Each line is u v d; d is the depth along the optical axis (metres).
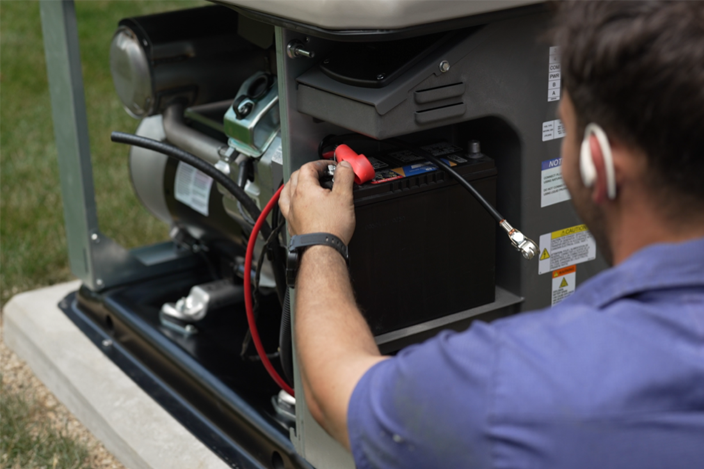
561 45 0.67
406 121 1.12
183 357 1.91
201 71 1.90
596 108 0.65
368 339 0.86
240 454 1.71
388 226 1.23
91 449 1.93
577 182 0.72
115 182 3.57
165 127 1.97
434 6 1.03
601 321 0.63
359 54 1.18
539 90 1.27
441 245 1.30
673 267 0.63
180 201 2.14
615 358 0.60
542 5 1.13
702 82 0.57
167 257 2.42
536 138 1.30
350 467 1.30
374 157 1.30
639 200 0.65
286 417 1.66
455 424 0.64
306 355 0.84
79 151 2.14
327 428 0.83
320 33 1.06
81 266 2.29
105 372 2.06
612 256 0.72
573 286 1.47
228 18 1.92
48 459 1.88
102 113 4.44
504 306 1.39
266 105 1.48
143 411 1.89
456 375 0.65
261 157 1.50
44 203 3.34
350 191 1.08
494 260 1.37
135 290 2.29
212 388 1.79
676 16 0.58
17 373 2.29
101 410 1.92
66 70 2.08
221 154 1.63
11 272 2.76
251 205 1.52
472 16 1.08
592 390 0.60
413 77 1.10
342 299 0.91
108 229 3.14
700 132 0.59
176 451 1.75
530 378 0.62
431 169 1.25
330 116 1.17
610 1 0.62
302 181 1.09
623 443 0.58
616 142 0.65
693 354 0.59
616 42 0.60
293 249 1.01
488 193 1.31
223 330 2.03
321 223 1.03
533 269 1.40
